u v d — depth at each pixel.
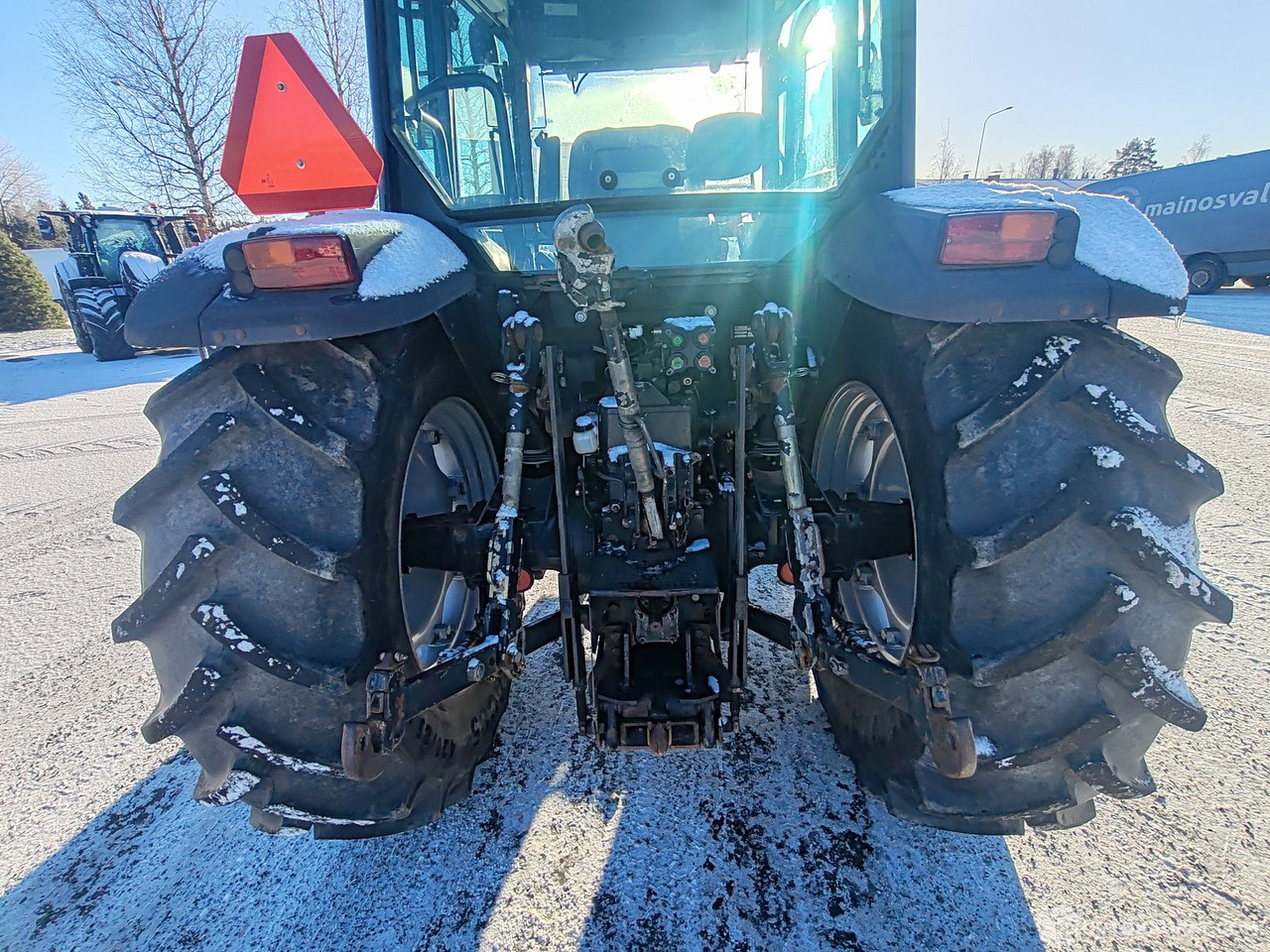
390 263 1.39
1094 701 1.24
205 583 1.29
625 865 1.66
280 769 1.32
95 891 1.69
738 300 1.88
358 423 1.33
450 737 1.69
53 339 16.50
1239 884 1.57
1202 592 1.15
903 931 1.49
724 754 2.01
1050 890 1.57
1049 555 1.21
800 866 1.65
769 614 1.92
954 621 1.25
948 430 1.26
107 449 6.06
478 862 1.70
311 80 1.50
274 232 1.27
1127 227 1.31
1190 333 9.09
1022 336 1.28
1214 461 4.32
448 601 2.04
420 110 1.95
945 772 1.22
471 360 1.89
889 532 1.63
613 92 2.29
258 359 1.35
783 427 1.60
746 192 1.86
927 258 1.29
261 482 1.28
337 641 1.29
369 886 1.65
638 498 1.66
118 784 2.06
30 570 3.66
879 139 1.79
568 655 1.67
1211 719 2.10
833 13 1.87
